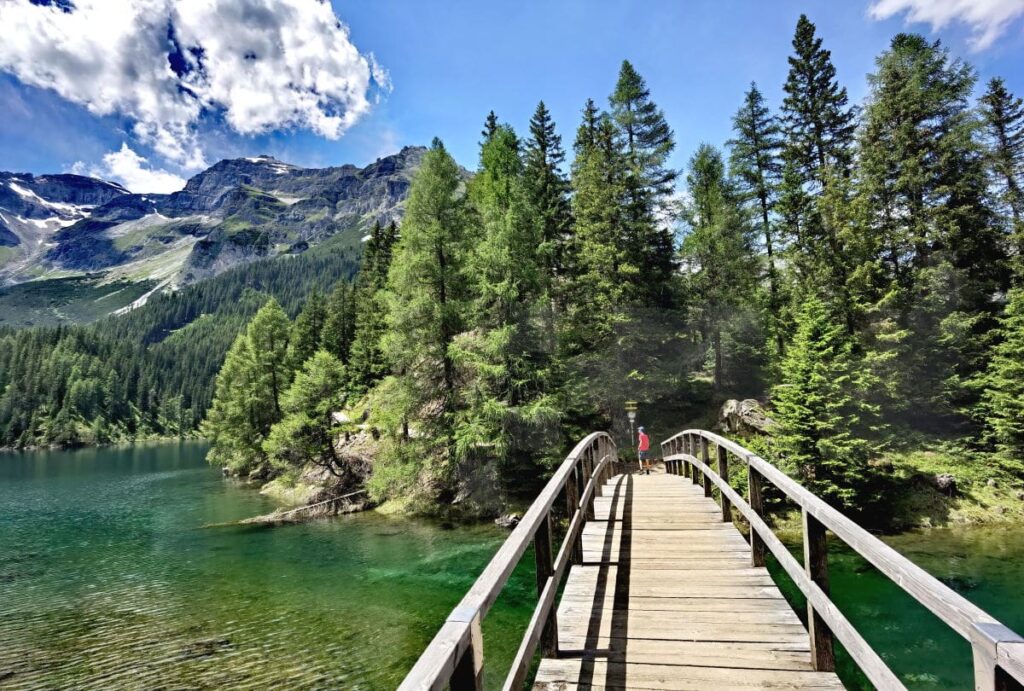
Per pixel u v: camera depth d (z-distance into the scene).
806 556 3.58
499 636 11.11
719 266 29.23
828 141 30.50
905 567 2.09
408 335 23.42
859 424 21.59
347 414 37.41
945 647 9.76
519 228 23.41
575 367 25.81
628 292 27.17
